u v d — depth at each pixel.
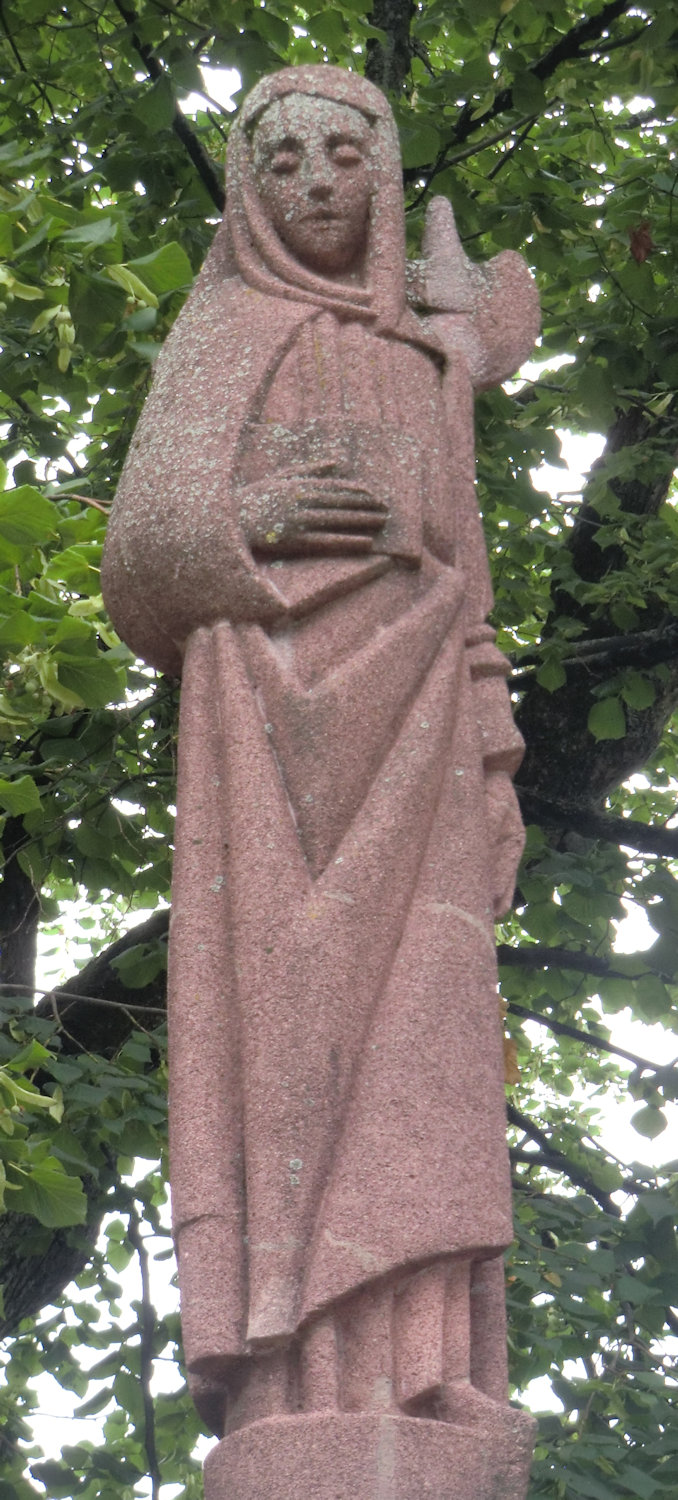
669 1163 6.89
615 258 7.62
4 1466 6.85
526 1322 6.40
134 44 7.12
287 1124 3.13
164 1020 7.08
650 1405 6.11
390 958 3.29
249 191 4.04
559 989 7.97
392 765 3.42
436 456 3.81
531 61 7.37
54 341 4.86
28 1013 6.60
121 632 3.78
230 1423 3.07
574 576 7.94
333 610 3.57
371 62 7.70
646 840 7.93
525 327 4.23
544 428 7.69
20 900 7.76
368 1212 3.07
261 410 3.74
